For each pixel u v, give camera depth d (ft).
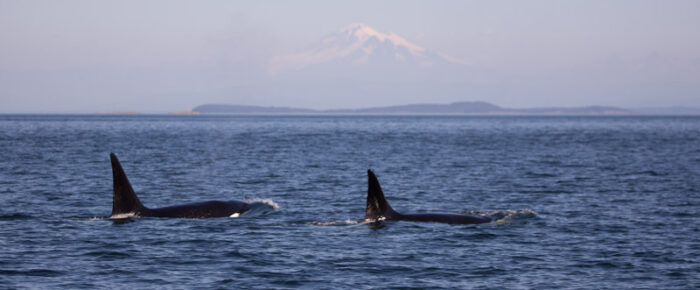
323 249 247.29
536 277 212.43
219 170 596.70
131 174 553.64
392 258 234.99
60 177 510.99
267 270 218.59
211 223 295.07
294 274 214.07
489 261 231.71
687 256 239.91
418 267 223.51
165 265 223.30
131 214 304.50
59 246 247.09
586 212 346.95
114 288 197.26
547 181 514.68
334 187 463.42
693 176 560.61
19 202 367.25
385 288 200.13
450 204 385.50
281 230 281.95
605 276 213.46
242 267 221.87
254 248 247.50
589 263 229.66
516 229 288.10
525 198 411.13
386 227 286.87
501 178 536.83
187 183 490.90
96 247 245.86
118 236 264.11
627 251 247.29
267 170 599.98
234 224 294.25
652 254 242.58
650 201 394.93
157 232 272.72
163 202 395.34
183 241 257.55
